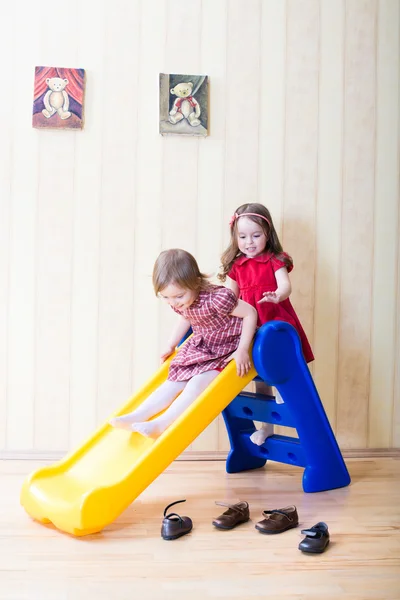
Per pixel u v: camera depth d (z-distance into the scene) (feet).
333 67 8.34
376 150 8.46
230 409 7.59
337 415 8.45
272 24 8.23
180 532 5.59
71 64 7.98
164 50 8.09
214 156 8.19
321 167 8.36
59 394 8.04
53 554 5.21
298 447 7.02
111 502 5.60
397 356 8.56
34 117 7.85
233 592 4.60
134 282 8.11
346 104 8.39
